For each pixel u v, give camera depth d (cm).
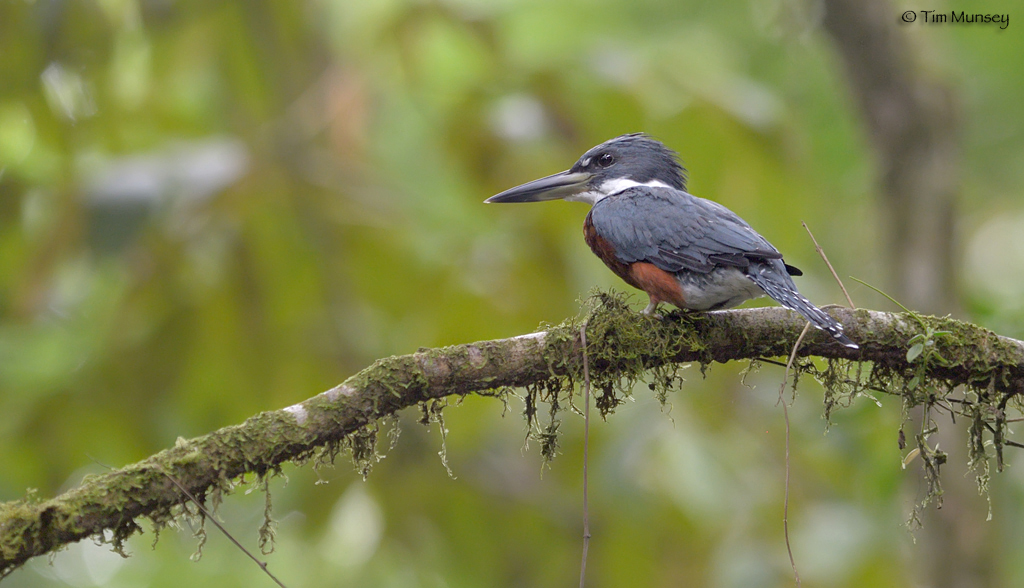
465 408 1152
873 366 728
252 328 1143
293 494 1277
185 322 1123
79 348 1289
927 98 1177
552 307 1159
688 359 716
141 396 1130
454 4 1216
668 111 1185
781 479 1232
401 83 1288
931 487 712
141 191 1100
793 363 729
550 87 1172
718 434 1221
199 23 1251
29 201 1191
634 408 1205
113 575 1709
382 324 1177
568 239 1188
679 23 1455
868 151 1240
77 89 1241
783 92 1495
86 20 1198
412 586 1340
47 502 551
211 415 1165
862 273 1459
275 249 1143
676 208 825
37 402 1138
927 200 1170
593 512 1193
